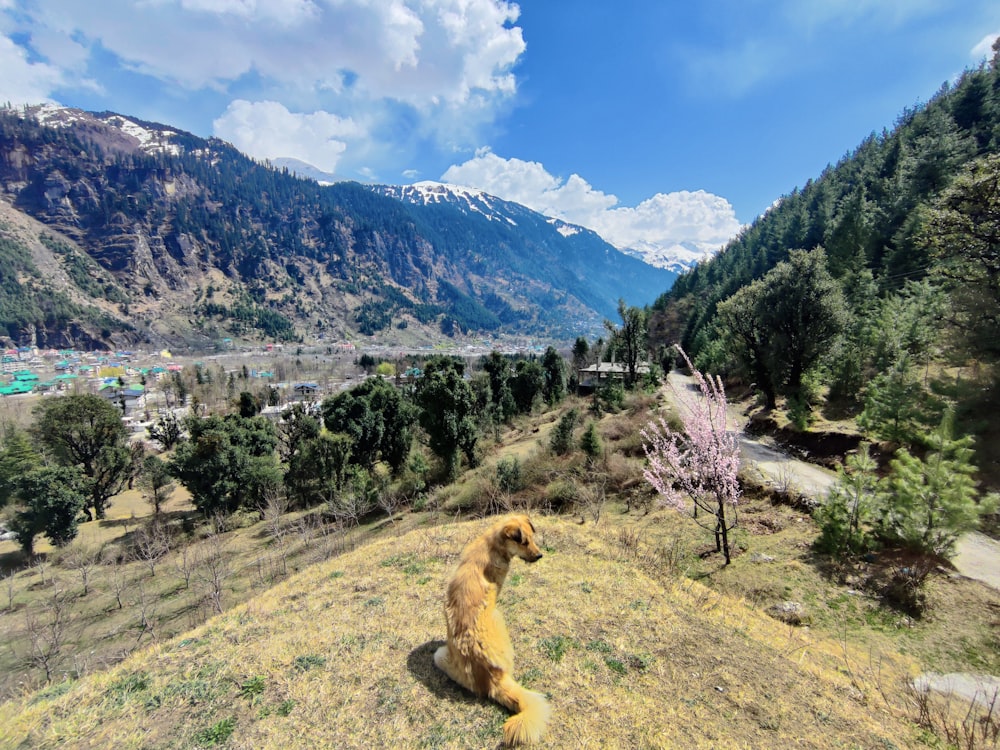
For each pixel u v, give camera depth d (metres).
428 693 5.19
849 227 48.84
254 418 43.91
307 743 4.61
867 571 11.55
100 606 23.47
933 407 17.38
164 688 5.69
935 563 11.00
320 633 6.73
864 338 26.94
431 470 31.95
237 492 36.31
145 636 19.03
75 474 37.41
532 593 7.83
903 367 19.25
